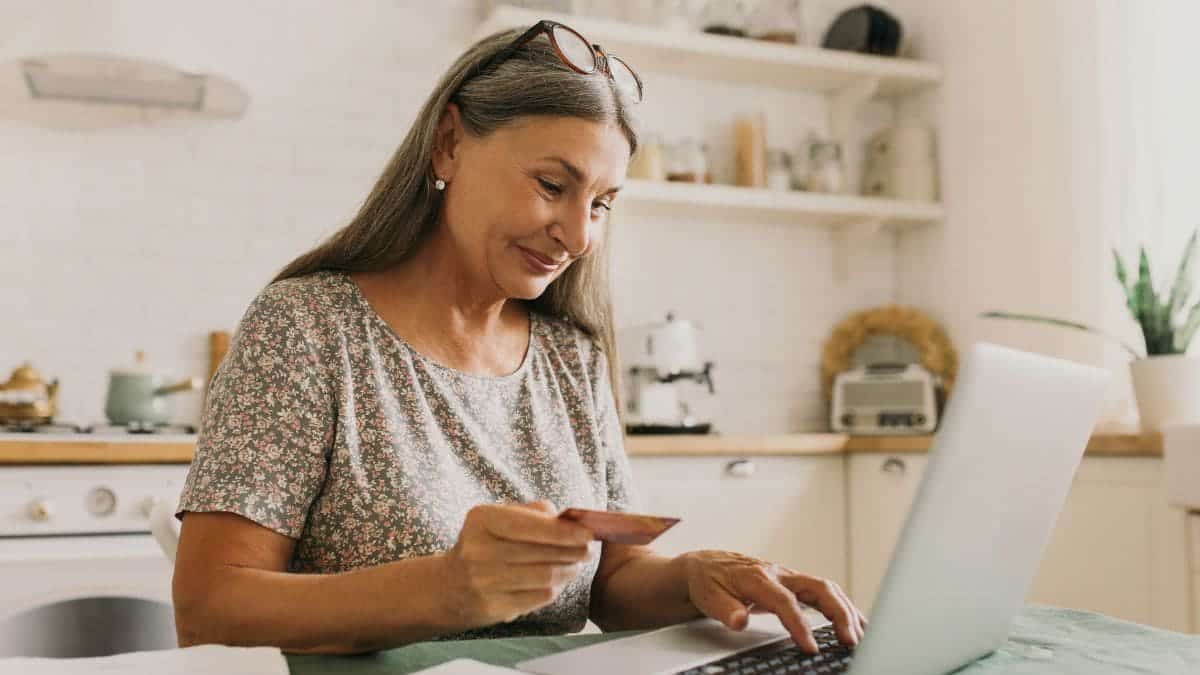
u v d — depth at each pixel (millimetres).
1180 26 2748
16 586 2035
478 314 1211
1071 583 2334
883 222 3498
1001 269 3215
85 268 2752
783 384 3461
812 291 3539
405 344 1141
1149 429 2393
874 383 3271
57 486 2135
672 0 3160
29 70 2484
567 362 1324
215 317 2857
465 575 770
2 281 2680
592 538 730
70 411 2705
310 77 2998
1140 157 2830
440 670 715
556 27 1071
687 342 3062
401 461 1081
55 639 2053
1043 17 3098
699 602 1021
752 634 917
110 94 2629
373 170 3033
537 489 1203
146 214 2816
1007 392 686
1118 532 2225
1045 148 3074
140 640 2119
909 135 3477
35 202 2725
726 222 3447
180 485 2236
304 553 1052
